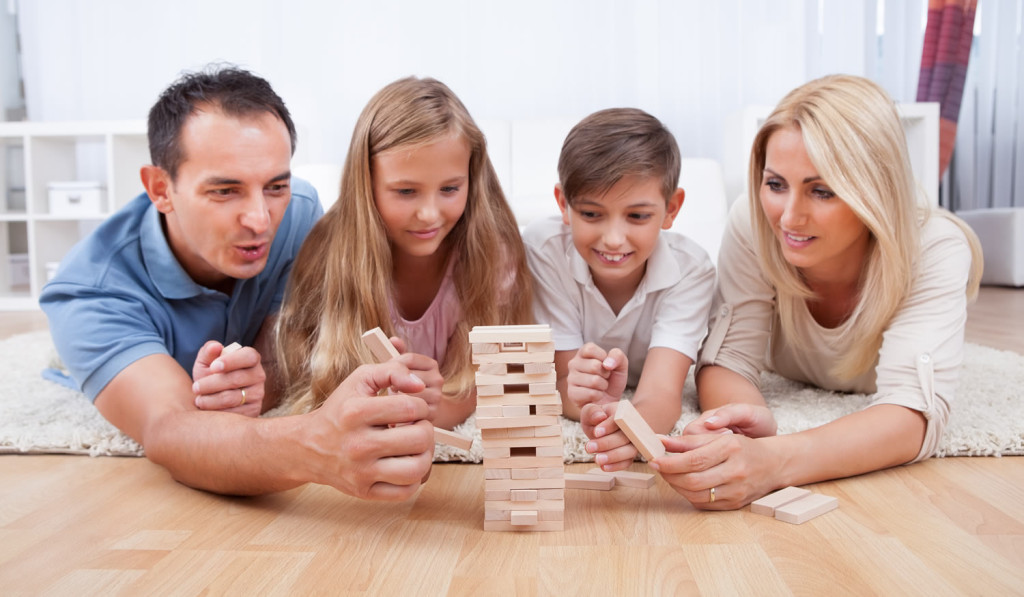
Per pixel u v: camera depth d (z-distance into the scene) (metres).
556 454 0.82
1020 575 0.71
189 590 0.69
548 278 1.32
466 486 0.99
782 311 1.27
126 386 1.06
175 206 1.09
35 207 3.12
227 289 1.29
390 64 3.36
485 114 3.36
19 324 2.63
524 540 0.81
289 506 0.91
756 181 1.19
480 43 3.34
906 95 3.58
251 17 3.38
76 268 1.15
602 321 1.32
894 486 0.96
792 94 1.12
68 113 3.50
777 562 0.74
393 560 0.75
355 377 0.83
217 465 0.89
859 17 3.31
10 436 1.14
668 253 1.29
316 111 3.39
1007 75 3.85
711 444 0.86
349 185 1.18
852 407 1.29
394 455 0.80
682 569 0.73
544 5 3.31
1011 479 0.99
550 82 3.34
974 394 1.36
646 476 0.99
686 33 3.29
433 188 1.12
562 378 1.29
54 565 0.74
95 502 0.92
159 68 3.44
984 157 3.91
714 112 3.32
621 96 3.33
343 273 1.18
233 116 1.04
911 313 1.11
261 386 1.00
